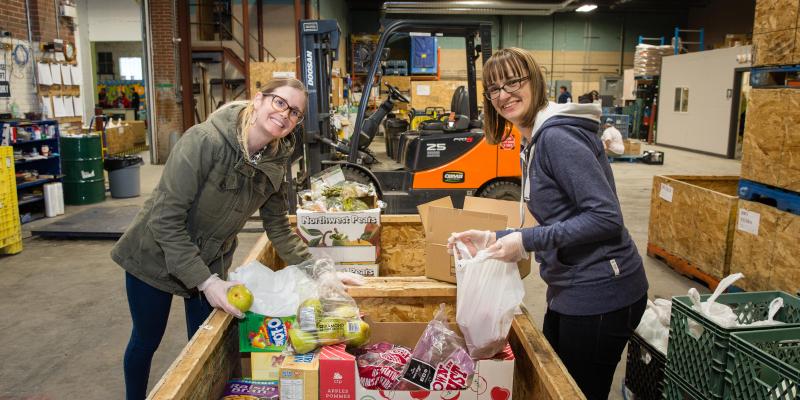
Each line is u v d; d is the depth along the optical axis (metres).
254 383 1.55
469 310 1.48
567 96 14.20
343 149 6.04
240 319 1.56
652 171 10.79
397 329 1.77
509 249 1.43
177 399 1.16
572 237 1.37
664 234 4.88
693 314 1.59
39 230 5.64
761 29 3.48
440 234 1.82
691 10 21.17
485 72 1.57
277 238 2.06
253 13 12.12
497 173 6.15
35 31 7.32
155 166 11.07
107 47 21.38
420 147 6.07
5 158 5.03
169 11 10.88
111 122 13.17
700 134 14.23
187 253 1.63
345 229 2.37
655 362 2.30
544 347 1.42
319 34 5.80
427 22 6.04
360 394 1.45
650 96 17.28
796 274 3.25
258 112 1.68
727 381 1.47
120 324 3.63
